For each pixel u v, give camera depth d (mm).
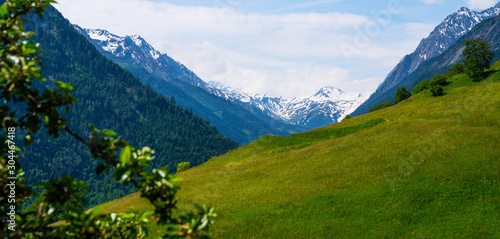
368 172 45562
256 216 38719
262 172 56594
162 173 4184
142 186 4184
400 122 67312
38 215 4379
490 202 34969
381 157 49406
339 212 37469
